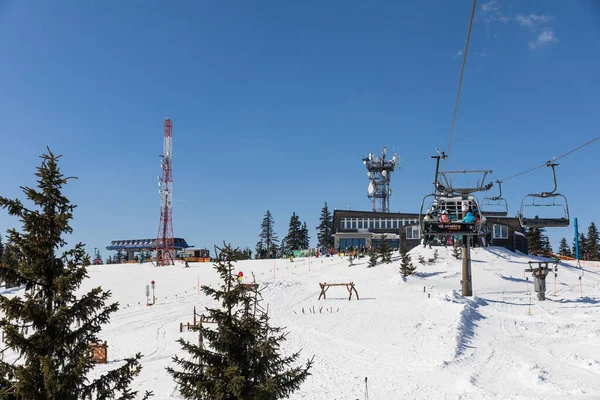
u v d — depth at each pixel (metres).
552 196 30.59
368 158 102.69
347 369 23.56
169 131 85.31
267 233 126.94
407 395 19.64
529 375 21.44
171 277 63.53
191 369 11.95
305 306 42.00
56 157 11.50
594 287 55.34
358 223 94.88
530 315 38.44
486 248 73.38
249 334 11.69
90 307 11.20
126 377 11.35
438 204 32.31
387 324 33.62
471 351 26.77
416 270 60.28
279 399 12.90
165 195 85.44
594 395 18.77
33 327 10.74
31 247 10.79
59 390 10.13
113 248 121.62
